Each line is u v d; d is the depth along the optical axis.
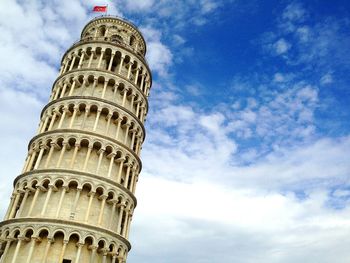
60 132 53.88
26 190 49.97
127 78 62.41
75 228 46.44
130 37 72.25
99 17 72.00
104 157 54.28
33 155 54.50
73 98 57.34
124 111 59.03
